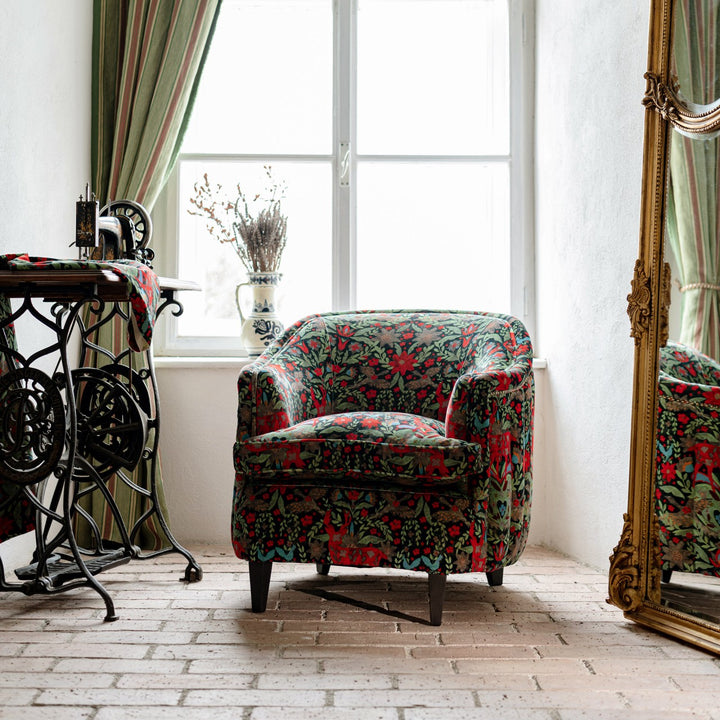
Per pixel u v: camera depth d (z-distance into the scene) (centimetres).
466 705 202
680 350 251
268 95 409
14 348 289
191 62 383
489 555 267
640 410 263
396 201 410
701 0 246
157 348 404
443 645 245
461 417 265
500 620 269
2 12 304
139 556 310
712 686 214
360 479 268
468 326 325
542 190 393
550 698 206
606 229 329
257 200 406
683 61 253
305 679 218
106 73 388
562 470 367
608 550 329
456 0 409
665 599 255
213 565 340
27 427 287
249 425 280
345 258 404
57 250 355
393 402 319
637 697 207
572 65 359
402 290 412
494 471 267
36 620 265
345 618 270
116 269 264
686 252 250
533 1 404
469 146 411
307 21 409
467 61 410
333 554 265
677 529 251
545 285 390
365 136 410
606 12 328
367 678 219
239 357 403
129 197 382
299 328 333
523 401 286
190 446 381
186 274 409
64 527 270
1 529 283
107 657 232
